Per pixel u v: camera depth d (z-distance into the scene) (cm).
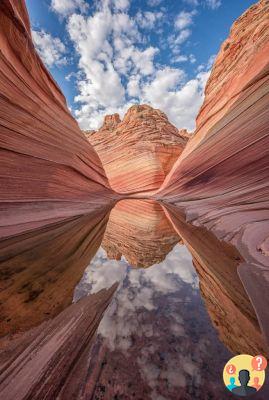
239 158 1307
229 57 2139
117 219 1410
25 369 219
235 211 985
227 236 751
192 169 2019
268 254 523
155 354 252
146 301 399
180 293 439
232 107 1628
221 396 197
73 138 1659
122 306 376
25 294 366
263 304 351
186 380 216
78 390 198
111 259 620
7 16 845
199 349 263
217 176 1511
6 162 790
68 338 275
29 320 303
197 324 321
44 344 259
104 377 218
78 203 1357
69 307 351
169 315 349
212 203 1283
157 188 3488
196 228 995
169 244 874
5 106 830
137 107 4594
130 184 3588
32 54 1105
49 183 1091
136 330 303
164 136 4219
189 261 649
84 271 503
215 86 2291
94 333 291
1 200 712
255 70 1469
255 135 1210
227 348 263
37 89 1173
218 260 568
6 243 570
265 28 1571
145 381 211
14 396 188
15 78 933
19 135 906
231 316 338
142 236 1069
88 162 2019
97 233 910
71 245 662
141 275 545
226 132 1556
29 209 832
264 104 1211
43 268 473
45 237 682
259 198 976
